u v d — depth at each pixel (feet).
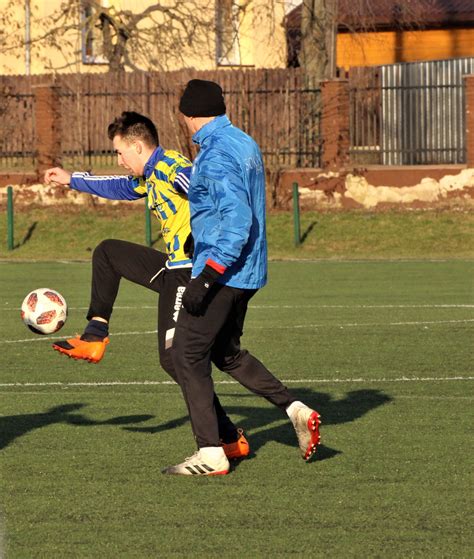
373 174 240.73
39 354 106.93
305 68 275.59
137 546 48.73
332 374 95.40
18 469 61.93
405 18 366.63
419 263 198.70
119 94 261.44
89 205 248.93
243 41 362.12
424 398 83.66
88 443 68.33
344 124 244.83
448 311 136.05
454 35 394.32
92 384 90.94
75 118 261.85
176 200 61.21
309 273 184.65
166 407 80.23
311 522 52.03
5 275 183.62
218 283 58.29
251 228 58.13
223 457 59.98
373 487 57.93
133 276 63.41
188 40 298.97
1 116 261.03
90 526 51.55
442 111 250.98
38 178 252.01
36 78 273.54
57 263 205.16
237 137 57.77
